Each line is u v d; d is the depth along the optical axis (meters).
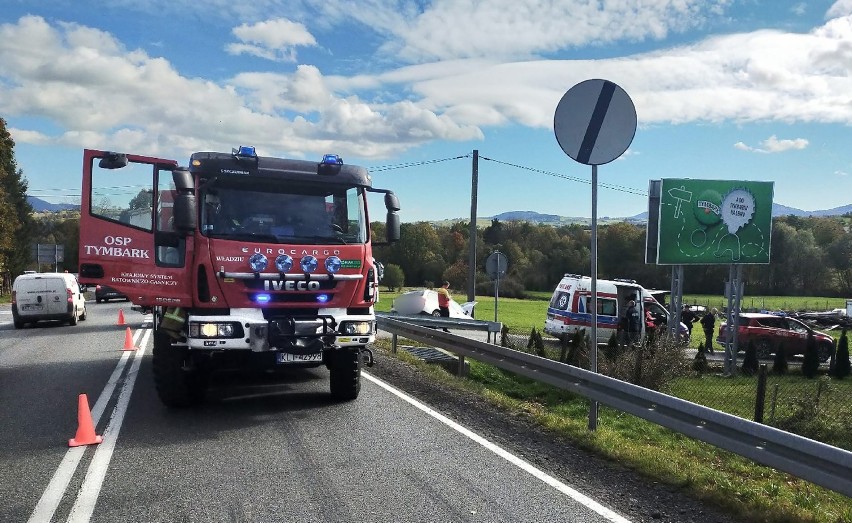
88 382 9.70
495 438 6.58
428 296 22.25
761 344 23.42
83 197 7.30
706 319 25.09
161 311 8.37
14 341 15.98
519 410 7.89
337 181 7.82
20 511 4.49
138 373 10.54
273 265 7.23
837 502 5.52
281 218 7.54
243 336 7.09
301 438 6.48
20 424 7.05
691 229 19.25
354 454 5.93
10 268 60.16
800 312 47.44
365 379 10.01
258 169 7.45
